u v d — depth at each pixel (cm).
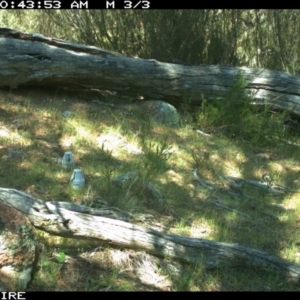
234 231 521
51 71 707
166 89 746
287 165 674
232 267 462
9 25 991
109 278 437
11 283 402
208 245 460
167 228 505
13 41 696
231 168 641
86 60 715
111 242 452
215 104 754
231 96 741
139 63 736
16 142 603
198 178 600
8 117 648
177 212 537
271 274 460
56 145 614
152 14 859
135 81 736
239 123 728
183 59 870
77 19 895
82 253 453
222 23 897
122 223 454
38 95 721
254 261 461
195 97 753
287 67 920
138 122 699
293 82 757
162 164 589
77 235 445
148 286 437
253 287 451
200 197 570
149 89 745
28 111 668
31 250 416
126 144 643
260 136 718
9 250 405
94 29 891
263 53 923
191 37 866
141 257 455
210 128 724
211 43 889
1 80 697
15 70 695
